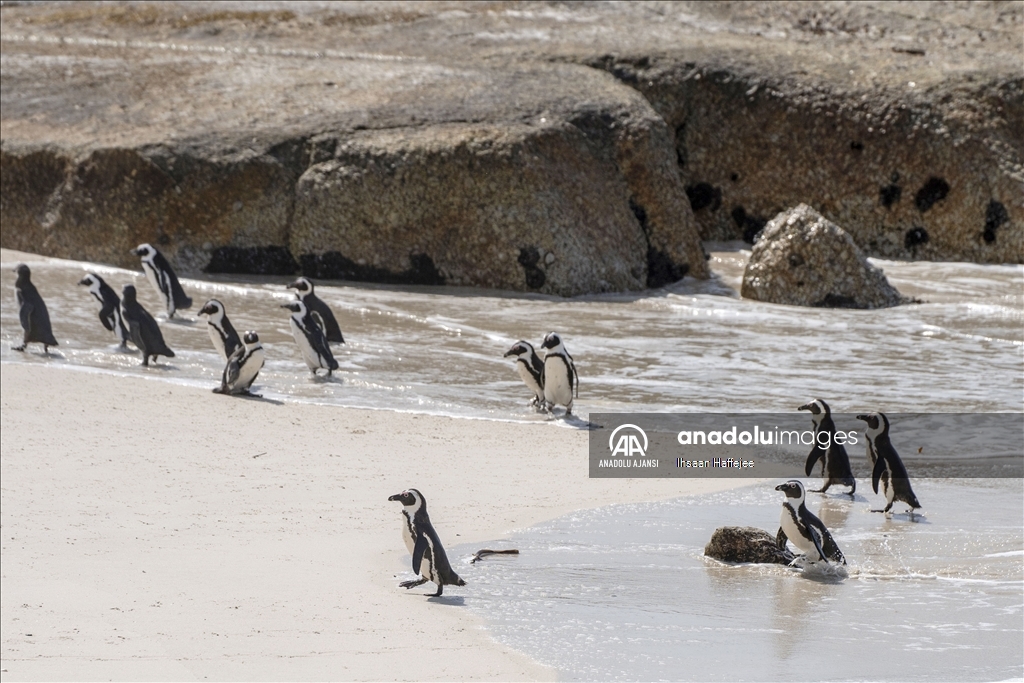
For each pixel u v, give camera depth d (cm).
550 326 3272
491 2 5638
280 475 1805
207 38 5291
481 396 2469
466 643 1125
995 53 5047
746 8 5622
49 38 5238
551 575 1377
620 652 1105
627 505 1717
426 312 3412
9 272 3516
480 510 1658
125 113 4281
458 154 3894
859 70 4797
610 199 4072
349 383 2530
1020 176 4497
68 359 2602
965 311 3538
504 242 3881
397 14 5519
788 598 1311
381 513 1619
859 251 3819
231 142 3997
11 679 995
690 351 2984
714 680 1030
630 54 4856
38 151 4050
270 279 3872
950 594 1337
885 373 2759
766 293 3828
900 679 1036
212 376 2538
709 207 4769
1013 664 1080
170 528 1512
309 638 1123
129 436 1995
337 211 3931
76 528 1497
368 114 4134
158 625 1157
